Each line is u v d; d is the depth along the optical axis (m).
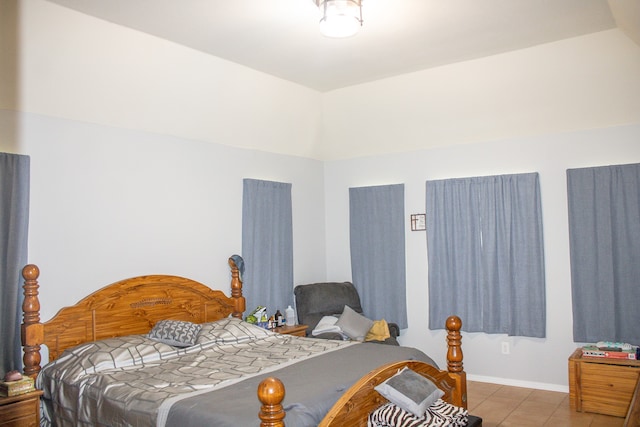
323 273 6.29
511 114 4.84
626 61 4.01
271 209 5.45
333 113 5.52
